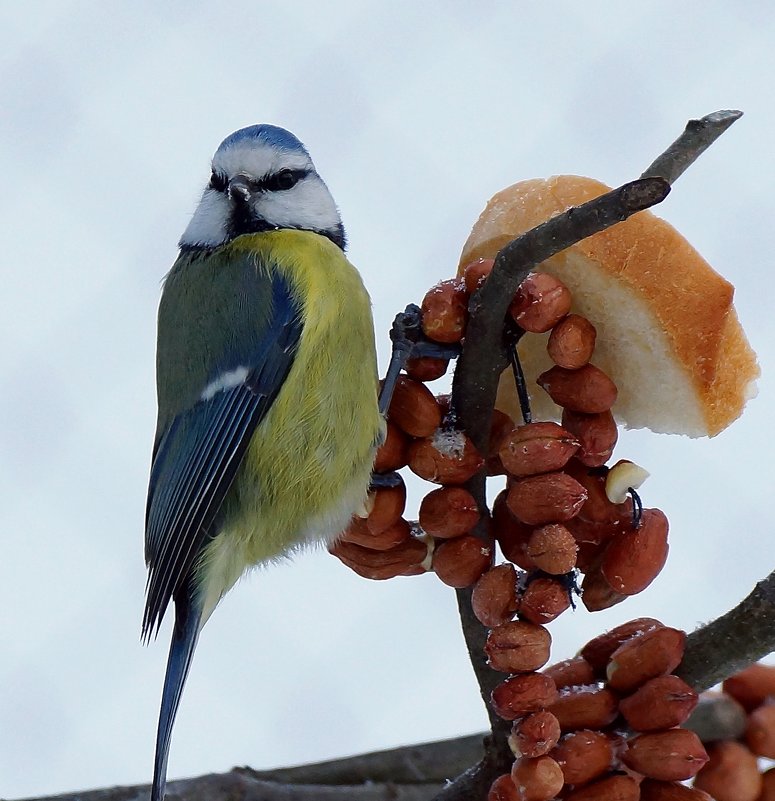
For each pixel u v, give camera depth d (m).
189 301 5.70
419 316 4.12
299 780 4.77
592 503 3.87
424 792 4.69
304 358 5.36
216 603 5.47
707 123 3.44
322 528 5.37
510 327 3.95
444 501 3.96
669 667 3.62
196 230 6.04
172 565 5.41
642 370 4.07
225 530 5.47
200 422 5.48
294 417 5.36
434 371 4.12
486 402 4.03
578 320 3.83
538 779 3.39
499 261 3.67
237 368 5.45
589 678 3.78
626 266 3.88
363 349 5.47
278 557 5.53
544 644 3.52
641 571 3.84
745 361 4.09
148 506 5.64
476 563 3.96
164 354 5.71
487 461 4.16
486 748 4.06
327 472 5.34
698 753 3.48
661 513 3.94
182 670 5.21
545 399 4.61
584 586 4.00
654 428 4.23
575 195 4.07
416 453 4.03
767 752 4.04
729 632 3.65
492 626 3.67
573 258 3.92
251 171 5.87
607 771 3.56
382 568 4.42
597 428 3.87
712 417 4.05
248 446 5.43
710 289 3.92
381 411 4.14
